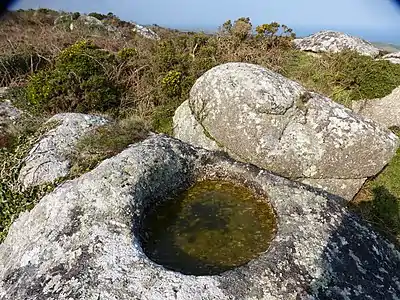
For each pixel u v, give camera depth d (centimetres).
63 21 1461
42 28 1194
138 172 455
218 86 597
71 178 488
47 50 934
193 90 646
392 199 556
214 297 328
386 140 562
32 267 370
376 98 732
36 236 401
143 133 566
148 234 432
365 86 739
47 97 713
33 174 498
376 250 409
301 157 555
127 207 414
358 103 741
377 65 753
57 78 725
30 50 914
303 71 839
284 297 338
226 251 414
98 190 423
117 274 341
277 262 365
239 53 875
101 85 744
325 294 349
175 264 398
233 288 338
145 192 452
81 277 340
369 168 562
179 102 762
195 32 1025
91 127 583
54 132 563
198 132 617
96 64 772
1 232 462
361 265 385
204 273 384
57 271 354
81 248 367
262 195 479
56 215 409
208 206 478
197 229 445
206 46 891
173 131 684
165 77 780
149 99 775
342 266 377
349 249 396
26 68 884
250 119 563
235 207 474
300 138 560
